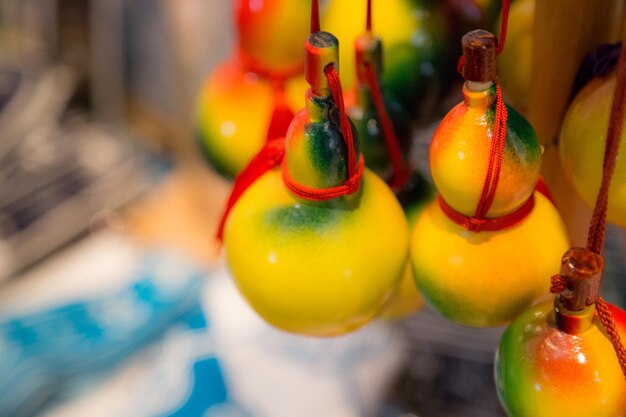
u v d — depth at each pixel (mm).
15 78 878
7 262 734
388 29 356
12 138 831
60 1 867
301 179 296
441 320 609
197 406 610
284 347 625
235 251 306
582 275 270
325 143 289
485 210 291
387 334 624
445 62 363
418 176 349
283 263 296
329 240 295
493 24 373
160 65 834
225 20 717
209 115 369
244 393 615
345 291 296
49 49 896
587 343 278
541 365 280
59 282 718
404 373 613
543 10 312
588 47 328
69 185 812
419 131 403
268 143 316
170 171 866
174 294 684
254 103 359
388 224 303
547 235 300
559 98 327
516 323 291
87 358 640
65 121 872
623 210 300
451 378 595
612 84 300
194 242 788
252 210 305
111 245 761
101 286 703
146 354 662
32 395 621
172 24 733
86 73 887
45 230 761
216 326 662
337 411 599
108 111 885
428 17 358
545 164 335
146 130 889
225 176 377
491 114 282
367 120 327
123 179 829
